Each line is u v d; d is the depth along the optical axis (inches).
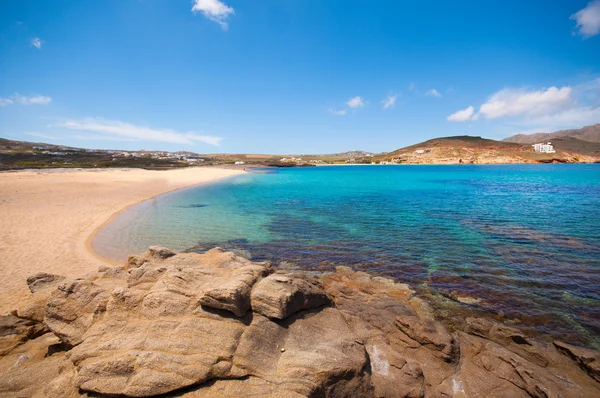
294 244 728.3
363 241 751.7
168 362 234.2
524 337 330.0
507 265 584.4
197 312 281.3
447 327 372.2
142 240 737.6
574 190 1909.4
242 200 1477.6
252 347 262.7
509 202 1413.6
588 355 298.7
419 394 266.4
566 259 615.5
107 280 359.6
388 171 4827.8
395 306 409.1
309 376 245.1
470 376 287.9
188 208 1216.8
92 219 906.1
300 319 316.8
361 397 257.4
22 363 276.5
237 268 363.3
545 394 257.4
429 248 693.9
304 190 1973.4
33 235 703.1
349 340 300.0
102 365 228.2
